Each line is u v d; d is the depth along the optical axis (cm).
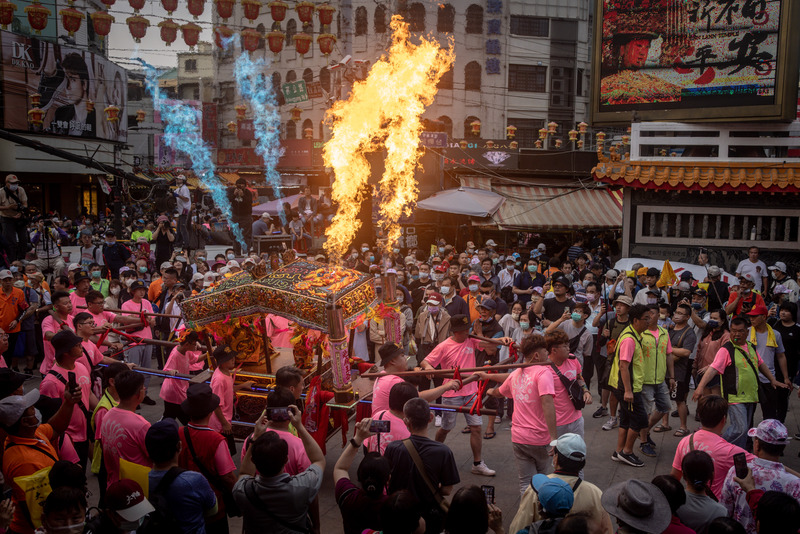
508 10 4650
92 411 640
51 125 3531
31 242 2122
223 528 501
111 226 3203
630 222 1688
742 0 1505
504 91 4703
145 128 5447
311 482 429
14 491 445
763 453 465
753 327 809
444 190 2742
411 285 1284
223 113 5388
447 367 757
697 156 1714
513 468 759
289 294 698
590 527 396
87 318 697
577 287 1134
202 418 495
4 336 702
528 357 624
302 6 1523
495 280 1436
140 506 388
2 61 3262
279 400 491
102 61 3866
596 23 1689
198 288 1127
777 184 1491
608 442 845
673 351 845
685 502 412
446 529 353
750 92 1518
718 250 1612
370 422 450
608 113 1697
